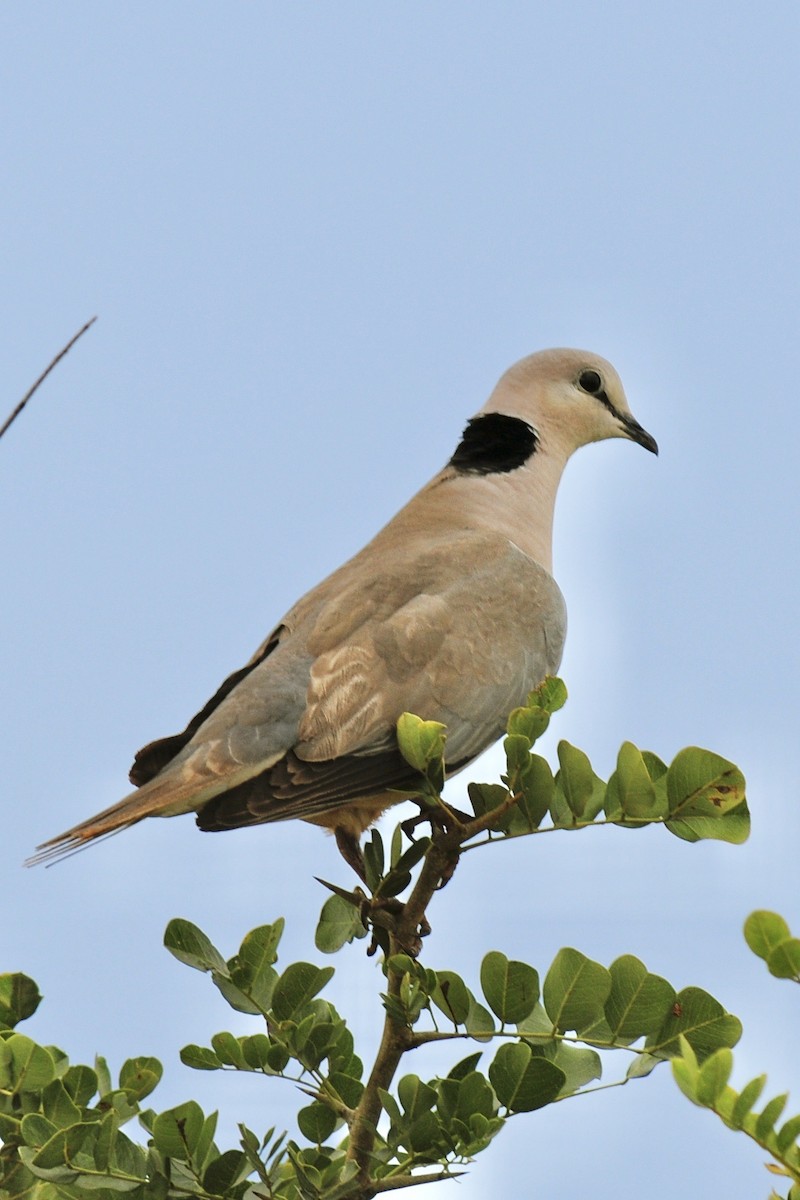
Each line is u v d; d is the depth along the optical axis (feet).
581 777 30.78
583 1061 31.01
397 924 32.83
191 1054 32.73
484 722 42.63
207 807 38.06
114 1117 29.99
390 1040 30.89
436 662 41.91
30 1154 30.17
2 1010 33.19
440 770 32.19
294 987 33.42
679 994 29.53
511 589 44.73
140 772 40.81
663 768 30.42
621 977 29.81
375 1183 30.48
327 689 40.09
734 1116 21.66
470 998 30.89
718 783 29.25
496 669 42.93
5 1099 31.12
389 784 39.68
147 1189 30.30
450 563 44.37
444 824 34.47
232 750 38.42
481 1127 29.71
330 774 39.11
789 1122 21.59
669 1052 29.50
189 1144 30.17
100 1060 33.53
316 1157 31.07
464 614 43.14
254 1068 32.68
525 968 30.12
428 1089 30.14
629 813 30.22
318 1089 32.71
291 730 39.40
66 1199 31.14
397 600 42.70
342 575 44.52
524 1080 29.50
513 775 31.09
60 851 35.29
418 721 31.76
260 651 42.68
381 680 40.88
